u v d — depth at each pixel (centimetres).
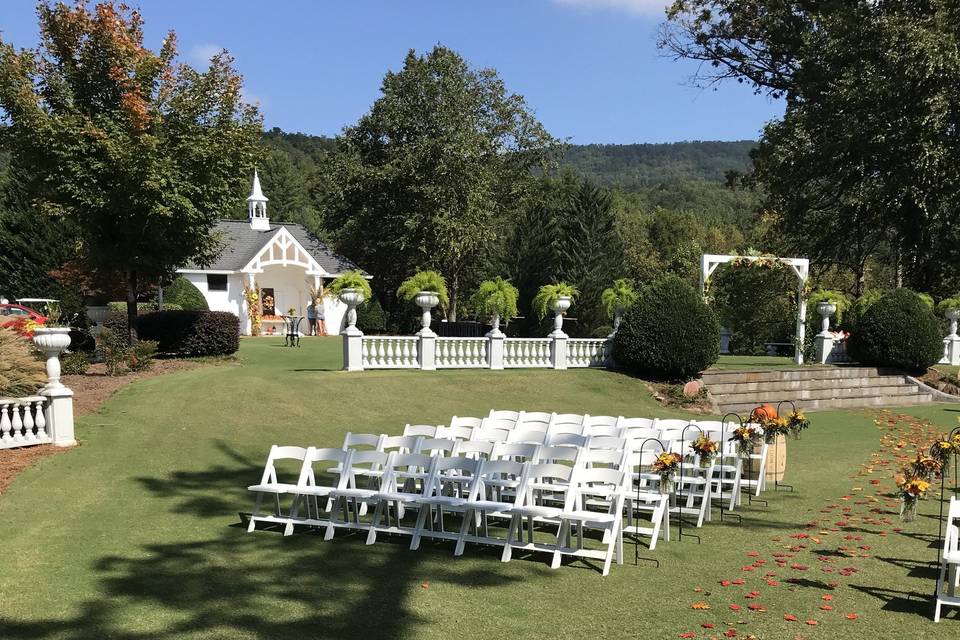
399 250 4206
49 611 571
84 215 1750
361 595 611
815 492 1028
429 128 4094
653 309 1959
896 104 2577
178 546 740
